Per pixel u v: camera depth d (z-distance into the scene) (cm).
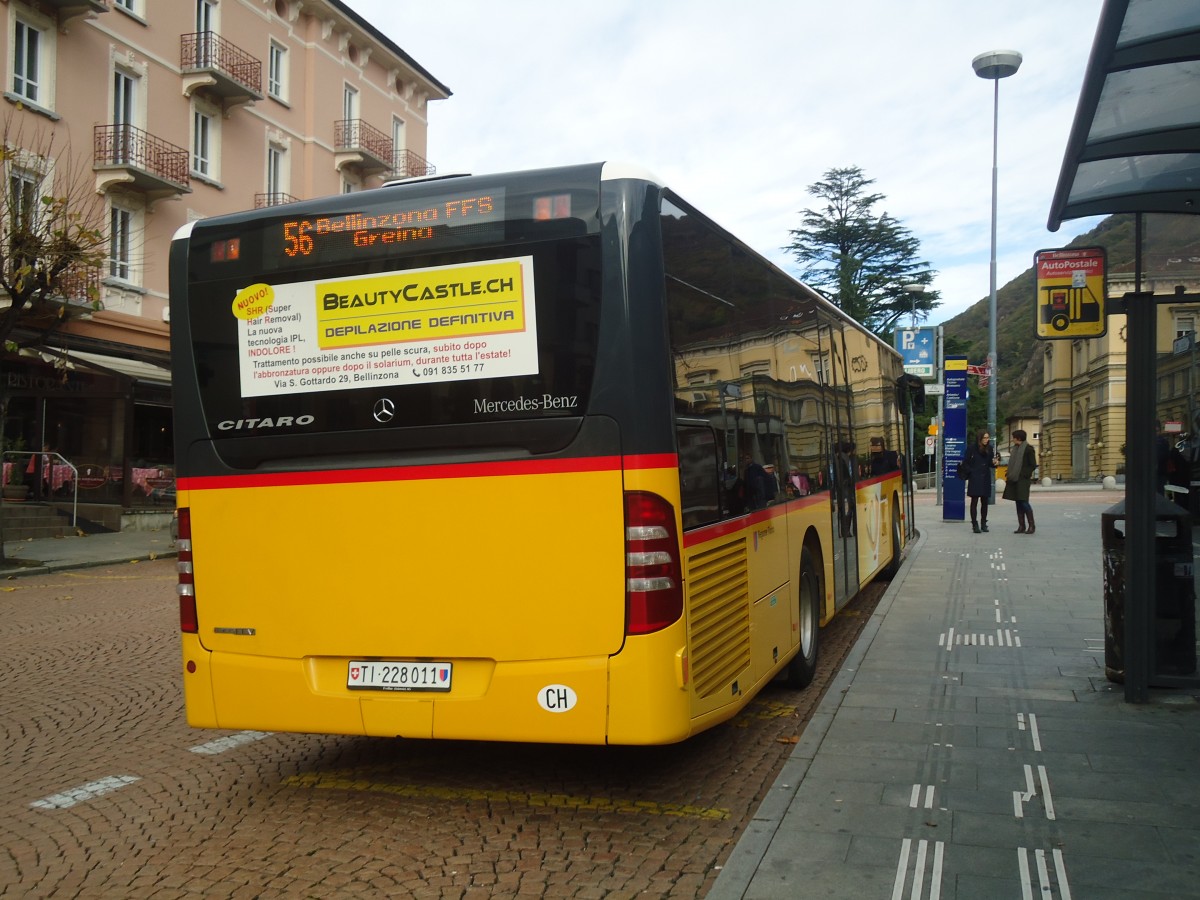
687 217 524
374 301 501
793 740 617
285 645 512
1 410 1684
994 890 383
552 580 470
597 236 471
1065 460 6906
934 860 410
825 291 5250
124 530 2359
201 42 2845
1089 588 1129
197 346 534
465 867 434
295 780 564
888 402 1334
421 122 4053
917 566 1355
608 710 460
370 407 500
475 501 481
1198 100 541
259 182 3116
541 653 471
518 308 479
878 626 913
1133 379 642
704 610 502
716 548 525
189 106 2825
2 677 847
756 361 637
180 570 538
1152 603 641
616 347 464
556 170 484
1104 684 692
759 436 632
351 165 3528
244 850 460
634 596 459
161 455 2581
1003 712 627
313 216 516
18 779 572
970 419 8125
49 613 1205
